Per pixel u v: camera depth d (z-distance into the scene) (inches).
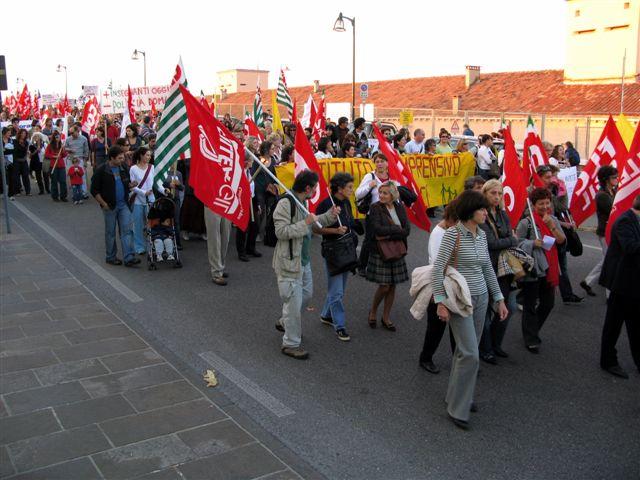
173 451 171.6
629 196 271.3
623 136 429.7
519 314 296.0
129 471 161.3
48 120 828.0
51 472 160.4
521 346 257.6
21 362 231.1
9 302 302.8
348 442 179.6
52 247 421.1
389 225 261.9
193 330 269.1
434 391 214.7
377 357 243.8
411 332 271.9
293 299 238.8
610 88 1259.8
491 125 1222.3
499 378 226.8
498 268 230.8
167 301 308.5
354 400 206.5
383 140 338.3
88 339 255.6
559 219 303.7
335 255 257.1
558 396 212.4
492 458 173.0
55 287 328.8
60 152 615.8
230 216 258.4
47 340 253.4
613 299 225.5
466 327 188.1
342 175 258.7
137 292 322.7
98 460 166.4
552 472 166.7
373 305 275.6
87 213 556.1
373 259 267.0
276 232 234.7
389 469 166.1
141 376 220.7
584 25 1325.0
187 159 417.7
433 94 1626.5
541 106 1326.3
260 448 174.1
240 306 302.4
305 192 239.3
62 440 176.6
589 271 370.9
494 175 601.0
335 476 162.1
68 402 199.9
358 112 1208.8
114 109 888.3
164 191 374.0
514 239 237.6
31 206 594.2
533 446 179.8
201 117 250.8
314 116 657.0
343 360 240.2
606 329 229.0
